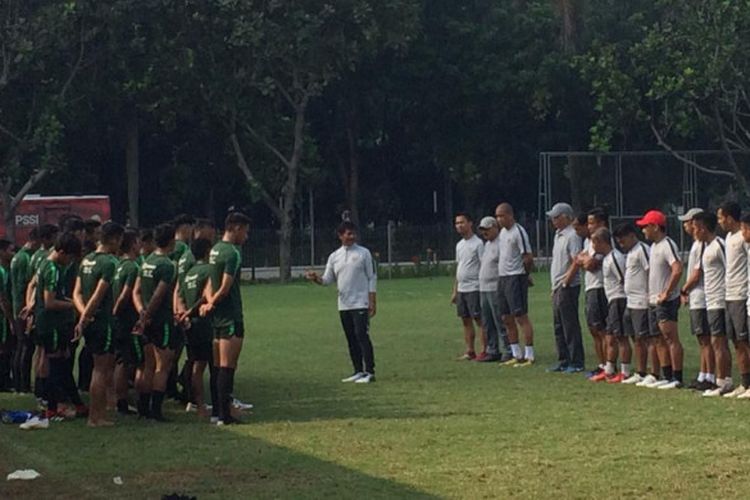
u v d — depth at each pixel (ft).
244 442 39.04
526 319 59.57
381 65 170.81
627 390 49.34
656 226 49.39
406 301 105.50
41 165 137.39
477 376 55.21
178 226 48.49
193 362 45.34
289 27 142.31
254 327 83.10
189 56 141.08
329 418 43.55
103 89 144.05
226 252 42.27
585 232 55.72
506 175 184.85
